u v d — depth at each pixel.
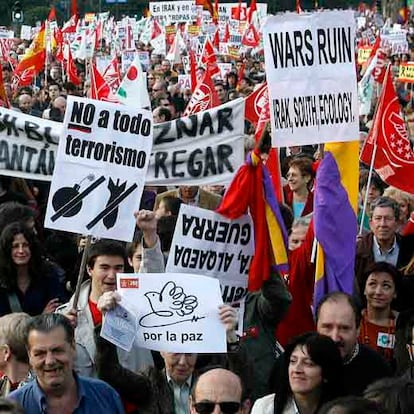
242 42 40.03
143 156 8.64
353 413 5.53
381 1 82.81
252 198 8.93
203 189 12.93
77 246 11.67
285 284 9.30
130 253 9.50
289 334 9.55
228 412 6.62
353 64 9.47
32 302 9.88
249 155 8.94
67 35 42.53
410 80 25.30
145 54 34.59
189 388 7.86
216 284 7.82
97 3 82.62
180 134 10.08
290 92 9.37
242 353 8.13
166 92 27.12
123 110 8.59
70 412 6.75
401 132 13.03
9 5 78.62
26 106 21.86
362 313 9.60
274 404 7.42
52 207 8.52
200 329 7.77
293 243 10.43
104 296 7.52
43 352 6.59
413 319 8.42
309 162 13.65
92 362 8.16
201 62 30.31
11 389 7.40
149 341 7.77
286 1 79.06
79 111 8.52
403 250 11.23
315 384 7.13
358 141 9.56
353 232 9.36
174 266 8.85
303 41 9.37
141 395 7.70
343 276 9.27
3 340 7.38
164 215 11.05
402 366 8.65
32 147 10.52
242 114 10.09
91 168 8.56
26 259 9.77
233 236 8.93
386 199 11.23
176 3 39.72
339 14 9.39
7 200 13.21
